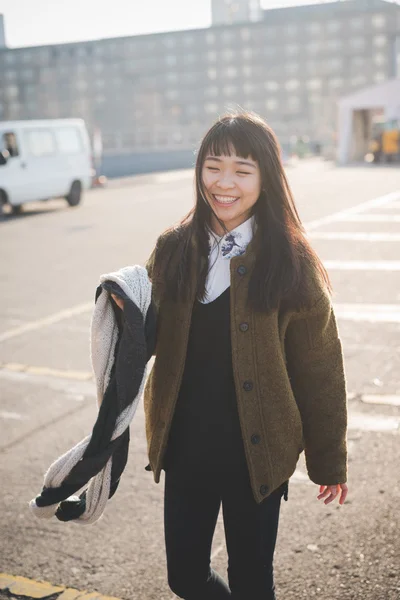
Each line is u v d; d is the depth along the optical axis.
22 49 137.50
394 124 33.56
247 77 127.81
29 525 3.45
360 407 4.69
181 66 130.75
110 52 133.88
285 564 3.01
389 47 120.38
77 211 17.84
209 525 2.11
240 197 1.95
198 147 2.03
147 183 26.03
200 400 2.00
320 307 1.97
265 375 1.95
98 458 1.85
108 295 1.94
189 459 2.03
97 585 2.96
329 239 11.40
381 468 3.83
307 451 2.13
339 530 3.25
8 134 17.58
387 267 9.07
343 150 35.72
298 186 21.14
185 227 2.06
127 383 1.86
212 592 2.16
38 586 2.97
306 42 124.19
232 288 1.94
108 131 135.00
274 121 127.19
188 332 1.99
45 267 10.38
